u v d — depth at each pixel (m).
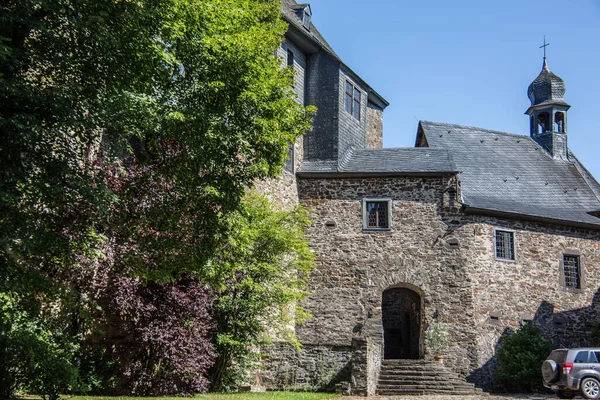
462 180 26.81
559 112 31.69
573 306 25.97
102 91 10.55
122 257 13.21
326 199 24.52
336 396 17.89
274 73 13.77
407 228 24.02
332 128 25.44
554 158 30.66
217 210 13.07
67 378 9.95
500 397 19.80
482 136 30.56
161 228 13.13
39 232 9.63
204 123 12.29
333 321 23.38
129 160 14.39
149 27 11.20
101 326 14.35
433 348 22.70
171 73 12.78
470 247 23.92
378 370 20.95
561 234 26.52
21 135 8.71
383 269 23.70
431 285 23.55
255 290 17.70
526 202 26.91
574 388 18.91
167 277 13.24
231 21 13.23
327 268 23.88
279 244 18.22
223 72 12.70
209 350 15.35
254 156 13.47
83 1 9.80
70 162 9.95
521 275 25.09
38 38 9.90
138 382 14.40
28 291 9.82
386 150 26.16
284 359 20.02
